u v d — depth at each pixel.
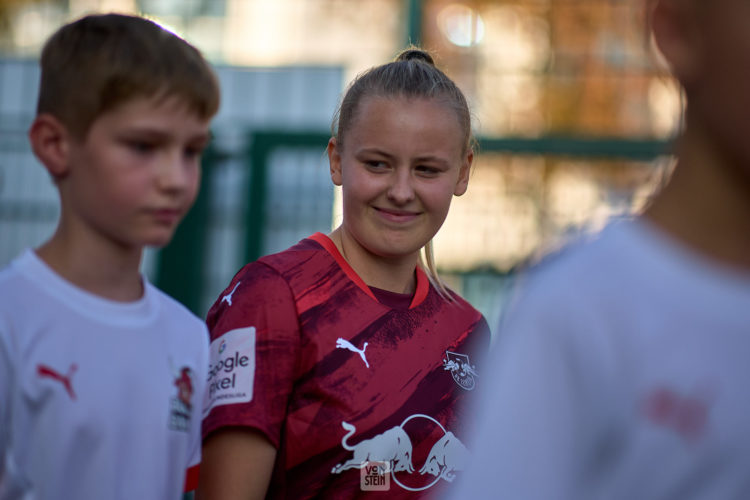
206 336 4.30
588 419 2.33
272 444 4.75
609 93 18.31
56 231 3.77
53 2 21.86
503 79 18.47
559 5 18.67
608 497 2.34
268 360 4.80
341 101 5.67
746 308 2.26
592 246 2.43
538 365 2.34
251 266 5.13
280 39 24.94
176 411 3.92
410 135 4.99
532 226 15.09
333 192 13.20
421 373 5.03
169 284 12.55
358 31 25.14
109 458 3.60
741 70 2.22
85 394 3.56
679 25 2.35
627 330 2.30
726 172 2.31
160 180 3.56
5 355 3.47
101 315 3.69
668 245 2.35
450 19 18.84
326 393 4.80
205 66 3.69
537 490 2.29
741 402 2.24
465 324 5.38
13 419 3.47
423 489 4.86
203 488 4.79
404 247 5.10
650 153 12.70
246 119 16.91
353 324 4.98
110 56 3.50
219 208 13.23
